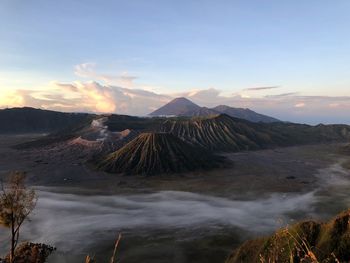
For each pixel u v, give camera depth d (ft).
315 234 91.35
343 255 82.07
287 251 79.15
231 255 115.34
